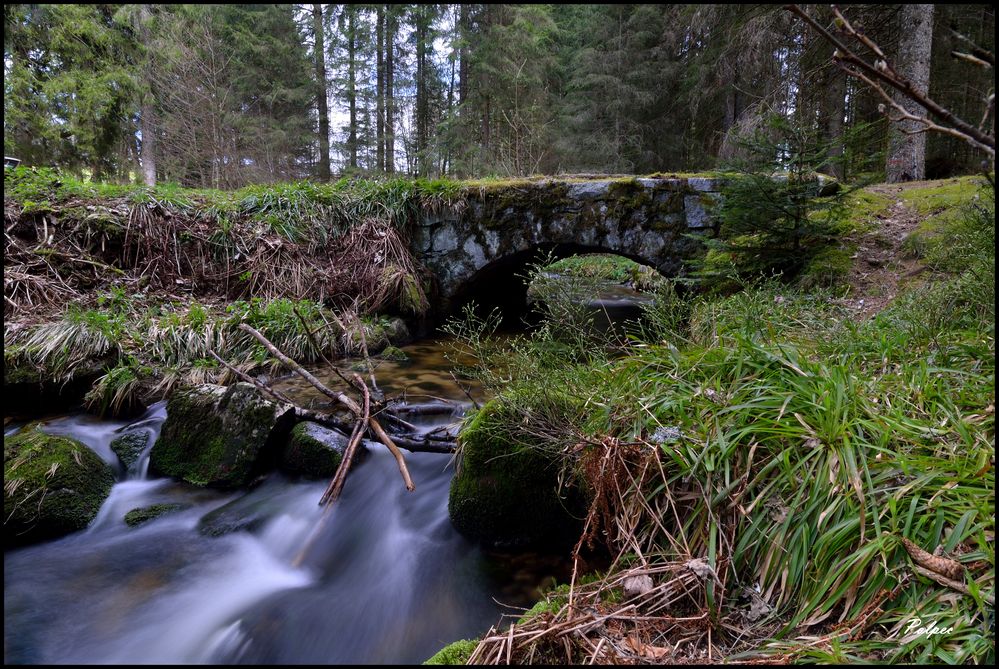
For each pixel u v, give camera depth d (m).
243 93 13.54
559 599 1.73
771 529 1.65
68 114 10.70
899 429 1.71
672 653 1.41
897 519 1.47
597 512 2.00
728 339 2.57
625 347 2.80
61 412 3.91
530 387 2.41
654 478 1.95
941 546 1.38
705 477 1.85
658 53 12.80
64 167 10.95
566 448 2.14
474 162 12.62
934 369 2.00
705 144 13.45
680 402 2.09
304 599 2.26
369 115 15.48
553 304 2.96
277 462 3.21
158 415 3.88
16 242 5.01
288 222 6.42
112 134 11.33
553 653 1.44
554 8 16.56
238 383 3.29
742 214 4.04
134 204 5.77
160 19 10.96
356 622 2.11
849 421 1.81
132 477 3.24
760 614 1.52
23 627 2.07
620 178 6.24
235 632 2.06
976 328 2.40
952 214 4.10
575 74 13.80
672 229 5.75
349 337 5.44
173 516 2.83
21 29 10.31
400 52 15.62
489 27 12.96
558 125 14.52
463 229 6.69
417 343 6.16
